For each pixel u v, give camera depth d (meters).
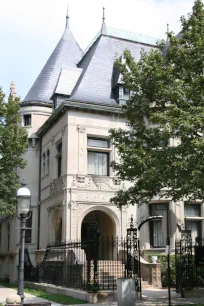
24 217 13.65
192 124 13.88
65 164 26.62
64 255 24.56
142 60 18.20
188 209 27.88
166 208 27.20
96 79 29.64
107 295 17.08
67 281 21.83
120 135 18.50
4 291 23.06
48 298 18.52
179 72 16.80
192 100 15.88
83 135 27.05
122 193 18.41
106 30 34.31
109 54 31.89
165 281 23.58
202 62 16.08
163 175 14.80
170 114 14.76
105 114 27.80
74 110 27.12
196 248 19.02
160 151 15.48
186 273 18.66
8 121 25.44
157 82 16.23
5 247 35.72
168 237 14.38
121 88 28.52
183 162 14.05
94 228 18.22
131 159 15.94
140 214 27.42
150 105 18.20
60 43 37.78
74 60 37.00
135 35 35.59
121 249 25.95
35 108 33.84
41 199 31.73
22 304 11.88
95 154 27.69
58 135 28.78
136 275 18.91
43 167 32.12
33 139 33.38
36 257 29.25
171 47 16.91
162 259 24.34
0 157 24.50
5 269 35.25
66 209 25.61
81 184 26.30
